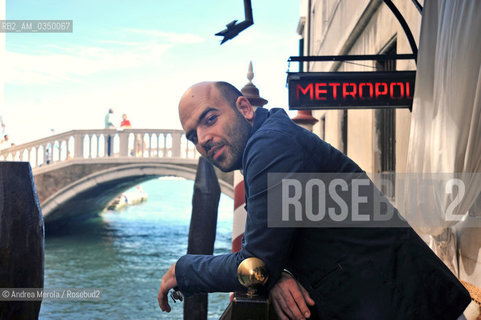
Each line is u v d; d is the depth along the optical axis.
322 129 11.98
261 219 1.10
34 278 1.42
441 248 2.69
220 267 1.16
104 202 27.44
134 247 16.62
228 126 1.29
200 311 3.38
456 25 2.21
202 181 3.56
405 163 4.38
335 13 9.20
